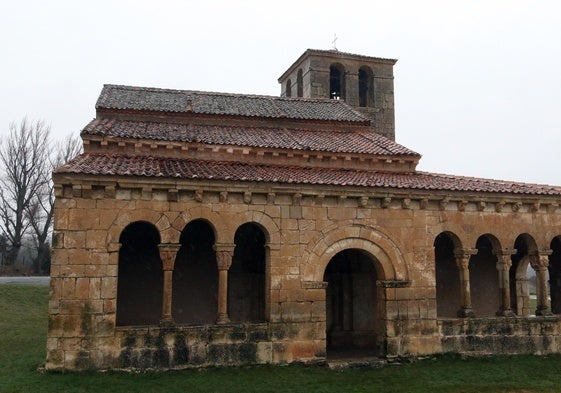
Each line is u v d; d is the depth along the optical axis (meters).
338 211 17.16
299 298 16.44
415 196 17.80
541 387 14.88
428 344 17.52
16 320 24.69
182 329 15.25
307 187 16.61
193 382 14.13
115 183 14.95
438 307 21.72
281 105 25.48
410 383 14.98
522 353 18.39
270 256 16.34
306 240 16.72
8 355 17.33
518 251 22.84
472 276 22.44
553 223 19.83
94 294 14.69
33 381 13.62
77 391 13.08
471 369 16.50
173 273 19.17
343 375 15.66
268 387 14.09
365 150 20.67
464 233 18.52
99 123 19.69
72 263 14.66
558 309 22.84
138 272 18.69
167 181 15.31
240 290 19.94
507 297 18.97
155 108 21.92
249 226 20.31
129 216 15.17
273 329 16.06
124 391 13.28
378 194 17.34
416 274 17.73
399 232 17.75
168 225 15.47
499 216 19.08
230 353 15.60
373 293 21.78
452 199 18.23
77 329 14.49
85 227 14.83
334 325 21.22
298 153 19.83
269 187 16.23
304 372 15.65
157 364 14.93
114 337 14.71
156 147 18.59
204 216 15.83
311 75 29.36
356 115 25.16
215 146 19.17
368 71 30.72
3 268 47.56
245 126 22.83
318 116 24.23
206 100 24.52
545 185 20.92
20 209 50.84
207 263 19.56
